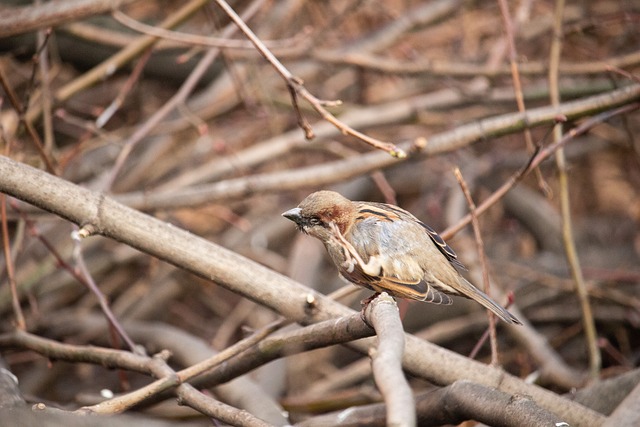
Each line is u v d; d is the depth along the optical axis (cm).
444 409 627
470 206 755
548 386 1071
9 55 1154
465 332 1259
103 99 1495
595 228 1468
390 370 441
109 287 1363
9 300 1209
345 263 679
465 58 1511
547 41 1530
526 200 1460
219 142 1184
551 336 1306
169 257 661
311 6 1494
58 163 999
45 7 893
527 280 1305
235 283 668
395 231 688
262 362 679
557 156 918
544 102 1432
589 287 1155
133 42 1165
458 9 1448
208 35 1466
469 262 1201
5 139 911
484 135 892
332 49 1473
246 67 1341
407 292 668
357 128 1317
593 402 767
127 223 650
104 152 1416
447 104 1373
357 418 712
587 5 1524
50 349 752
